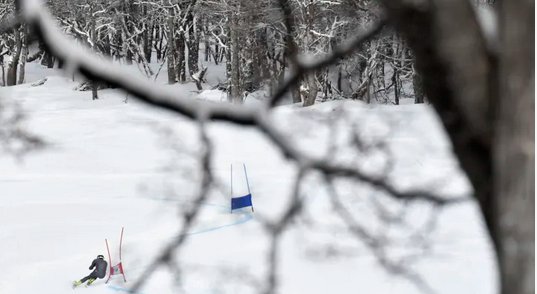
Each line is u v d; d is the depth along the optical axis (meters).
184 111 4.24
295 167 4.56
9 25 4.08
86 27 87.62
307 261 23.44
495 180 3.15
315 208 26.23
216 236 30.11
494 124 3.16
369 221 10.23
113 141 55.38
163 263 5.23
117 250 30.86
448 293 21.61
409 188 4.89
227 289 20.95
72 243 32.81
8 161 51.56
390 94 95.81
